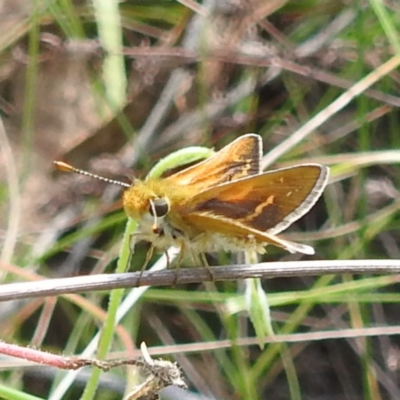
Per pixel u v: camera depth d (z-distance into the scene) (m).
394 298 0.19
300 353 0.20
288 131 0.21
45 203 0.20
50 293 0.15
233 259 0.20
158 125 0.20
